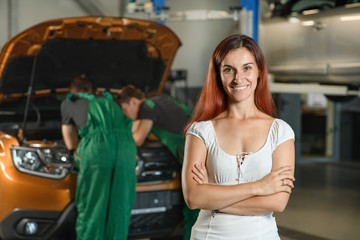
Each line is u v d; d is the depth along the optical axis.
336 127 9.41
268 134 1.57
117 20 3.32
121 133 3.07
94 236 2.94
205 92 1.69
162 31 3.58
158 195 3.26
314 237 3.90
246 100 1.60
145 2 4.94
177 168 3.35
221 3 5.77
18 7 7.32
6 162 3.02
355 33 4.03
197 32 6.06
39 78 3.78
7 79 3.51
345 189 6.18
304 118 9.48
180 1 5.99
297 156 8.75
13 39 3.15
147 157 3.28
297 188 6.25
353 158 9.56
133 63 3.96
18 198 2.96
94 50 3.69
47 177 3.03
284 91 4.23
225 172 1.54
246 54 1.56
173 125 3.35
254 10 4.35
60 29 3.28
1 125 3.36
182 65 6.29
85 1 7.81
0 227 2.98
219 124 1.61
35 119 3.80
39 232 3.01
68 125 3.14
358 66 4.02
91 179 2.95
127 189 3.02
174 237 3.61
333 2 4.38
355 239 3.86
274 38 4.61
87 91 3.21
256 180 1.54
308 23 4.34
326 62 4.24
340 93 4.37
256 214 1.52
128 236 3.16
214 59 1.64
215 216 1.55
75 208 3.02
